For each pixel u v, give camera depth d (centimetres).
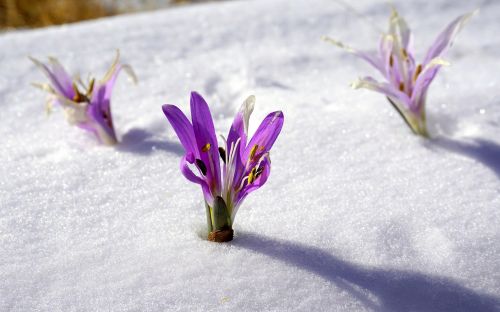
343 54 58
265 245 40
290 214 42
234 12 65
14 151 47
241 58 58
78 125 47
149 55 58
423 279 39
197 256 39
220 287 38
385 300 38
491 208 43
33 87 54
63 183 44
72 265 39
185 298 37
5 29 91
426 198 43
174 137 48
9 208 42
